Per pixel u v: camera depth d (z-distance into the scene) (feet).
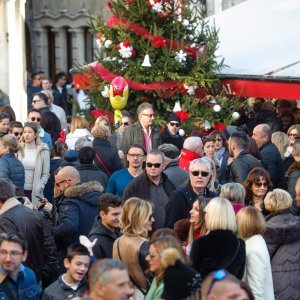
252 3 103.24
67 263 47.34
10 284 47.01
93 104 92.53
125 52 88.33
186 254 45.55
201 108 89.04
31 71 168.04
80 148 68.33
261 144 75.15
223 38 96.43
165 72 88.07
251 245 47.91
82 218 57.36
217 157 76.02
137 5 88.69
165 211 58.95
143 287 47.44
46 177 76.84
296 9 99.96
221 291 34.35
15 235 46.70
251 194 59.16
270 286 48.21
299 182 59.06
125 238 47.88
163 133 80.43
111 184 65.82
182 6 90.22
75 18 160.86
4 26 114.62
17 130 79.30
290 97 84.12
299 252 52.19
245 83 87.30
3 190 55.16
